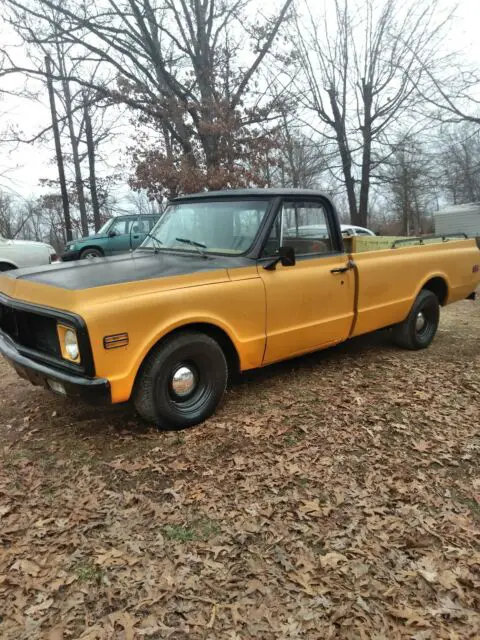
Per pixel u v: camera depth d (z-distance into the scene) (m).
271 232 4.38
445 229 29.31
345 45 19.52
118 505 3.09
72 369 3.41
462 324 7.68
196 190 14.32
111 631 2.22
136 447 3.75
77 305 3.30
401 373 5.26
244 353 4.21
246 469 3.44
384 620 2.26
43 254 11.54
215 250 4.48
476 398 4.58
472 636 2.18
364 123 20.61
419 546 2.71
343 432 3.94
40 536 2.83
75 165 27.34
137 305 3.47
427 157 23.05
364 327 5.33
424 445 3.74
